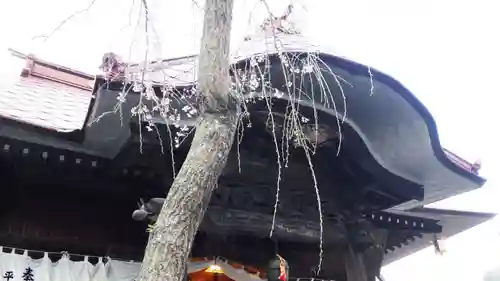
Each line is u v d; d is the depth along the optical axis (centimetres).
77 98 956
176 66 590
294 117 517
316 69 555
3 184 682
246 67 546
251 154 755
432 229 913
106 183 715
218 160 431
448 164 759
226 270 752
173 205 408
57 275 658
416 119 720
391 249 989
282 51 546
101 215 732
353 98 696
